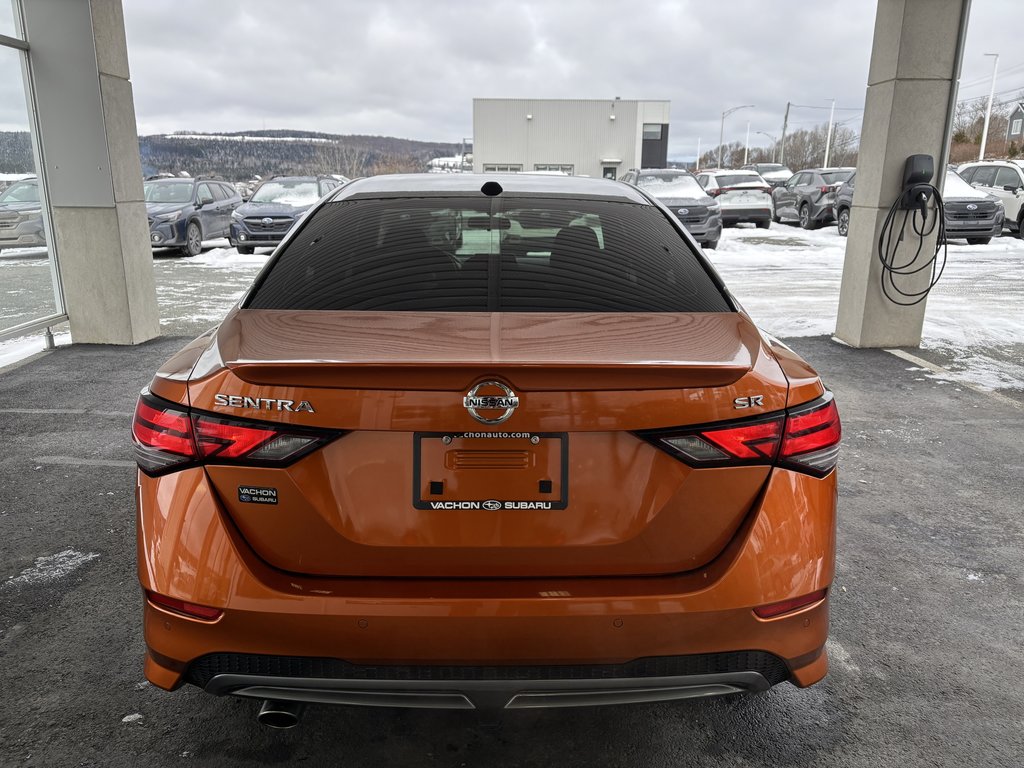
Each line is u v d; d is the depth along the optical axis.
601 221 2.43
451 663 1.65
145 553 1.73
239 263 14.01
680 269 2.24
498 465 1.65
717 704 2.33
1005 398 5.47
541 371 1.61
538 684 1.67
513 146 47.66
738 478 1.71
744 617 1.69
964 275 11.85
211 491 1.69
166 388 1.76
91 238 6.77
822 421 1.79
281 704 1.86
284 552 1.68
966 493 3.89
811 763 2.09
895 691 2.39
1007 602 2.91
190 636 1.69
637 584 1.68
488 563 1.67
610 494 1.67
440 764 2.08
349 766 2.06
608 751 2.13
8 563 3.12
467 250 2.20
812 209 20.22
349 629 1.63
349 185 2.81
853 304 6.98
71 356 6.56
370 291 2.02
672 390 1.66
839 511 3.68
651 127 49.91
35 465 4.14
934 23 6.18
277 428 1.65
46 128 6.51
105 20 6.45
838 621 2.77
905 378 5.96
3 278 6.49
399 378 1.62
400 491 1.65
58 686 2.37
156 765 2.05
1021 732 2.21
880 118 6.50
